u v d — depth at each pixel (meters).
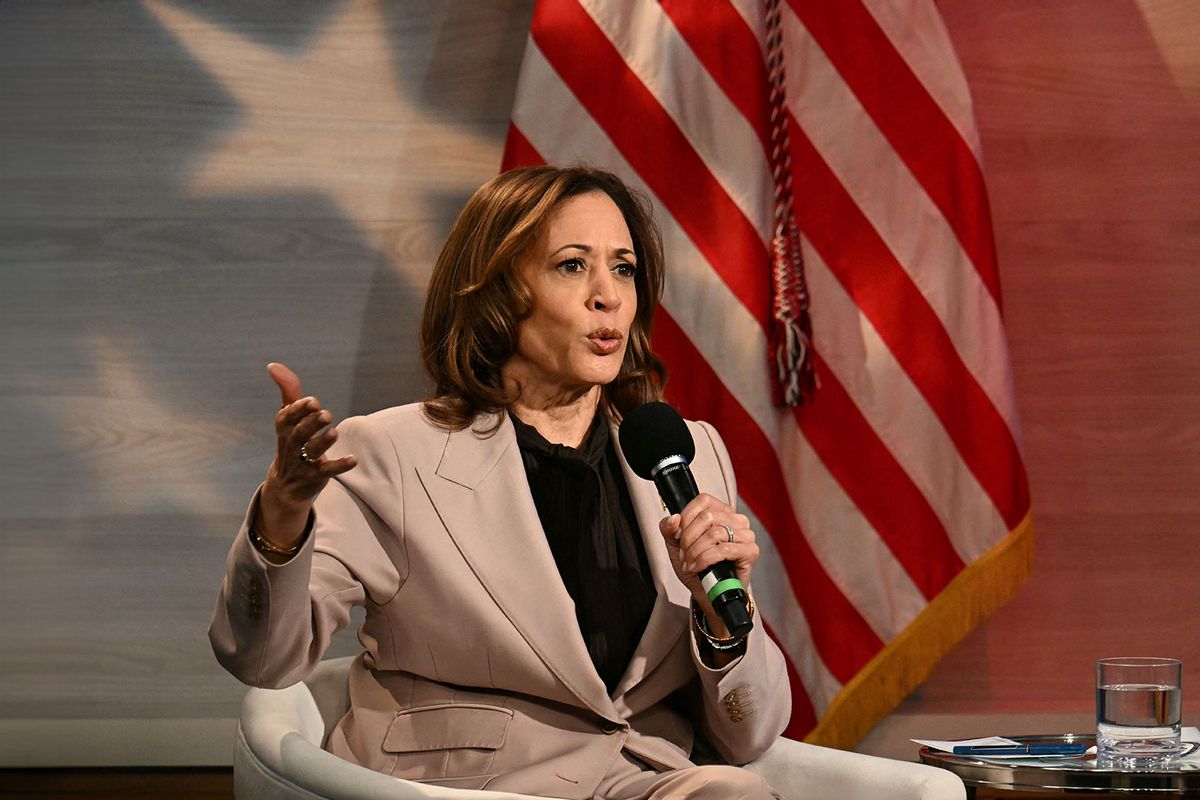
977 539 10.52
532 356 6.46
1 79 11.57
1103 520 11.68
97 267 11.52
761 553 10.45
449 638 5.98
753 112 10.62
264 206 11.60
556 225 6.43
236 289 11.58
